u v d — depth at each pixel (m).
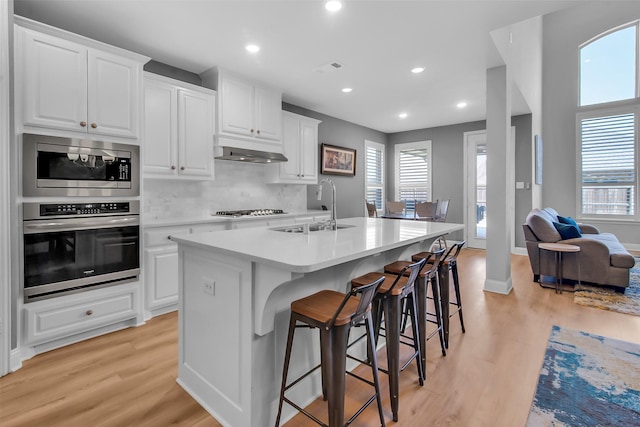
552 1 2.28
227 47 2.99
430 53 3.12
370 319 1.46
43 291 2.18
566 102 6.32
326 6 2.35
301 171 4.66
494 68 3.46
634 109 5.74
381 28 2.66
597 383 1.89
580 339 2.45
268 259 1.32
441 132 6.51
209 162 3.42
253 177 4.34
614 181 5.94
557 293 3.57
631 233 5.82
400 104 4.88
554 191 6.46
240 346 1.53
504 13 2.44
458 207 6.37
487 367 2.08
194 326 1.83
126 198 2.60
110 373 2.01
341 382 1.31
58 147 2.22
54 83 2.22
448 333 2.36
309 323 1.38
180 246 1.94
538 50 5.97
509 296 3.48
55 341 2.31
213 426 1.58
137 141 2.68
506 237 3.52
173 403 1.74
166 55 3.15
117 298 2.56
